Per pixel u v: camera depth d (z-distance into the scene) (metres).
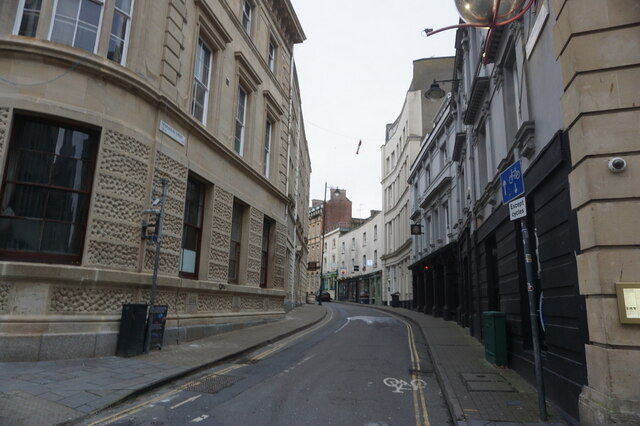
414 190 30.91
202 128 11.89
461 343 12.78
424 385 7.82
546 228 6.68
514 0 6.48
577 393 5.44
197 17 12.15
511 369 8.80
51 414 5.22
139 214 9.48
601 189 5.01
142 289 9.45
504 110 10.02
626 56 5.20
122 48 9.66
